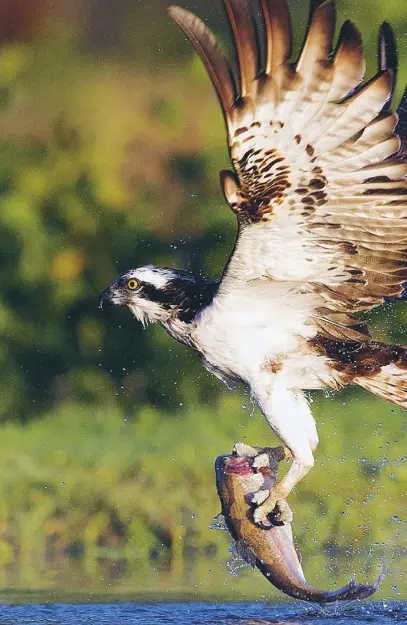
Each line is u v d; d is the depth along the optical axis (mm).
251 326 10461
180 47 21406
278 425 10562
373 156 9414
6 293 17828
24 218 17906
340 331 10531
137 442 15828
